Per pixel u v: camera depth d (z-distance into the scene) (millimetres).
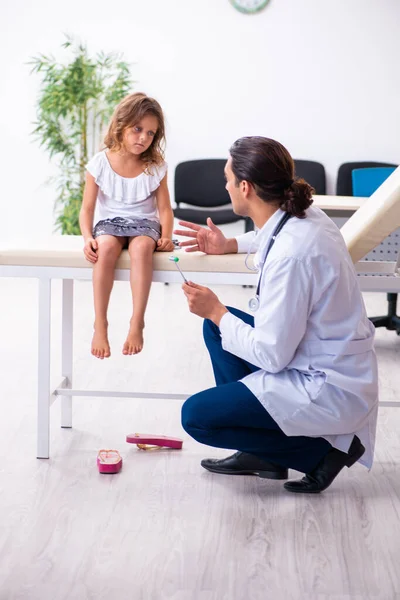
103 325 2695
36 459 2848
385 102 5996
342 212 4488
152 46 5988
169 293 5574
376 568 2191
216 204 6031
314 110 6031
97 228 2768
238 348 2428
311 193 2357
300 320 2328
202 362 4047
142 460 2865
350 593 2072
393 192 2561
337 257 2322
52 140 5926
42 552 2234
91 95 5816
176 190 5992
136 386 3654
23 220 6246
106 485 2660
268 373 2473
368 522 2447
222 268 2717
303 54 5957
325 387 2395
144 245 2686
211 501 2564
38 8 5953
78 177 6105
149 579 2117
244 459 2707
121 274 2748
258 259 2422
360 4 5875
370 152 6070
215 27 5945
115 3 5934
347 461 2588
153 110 2777
